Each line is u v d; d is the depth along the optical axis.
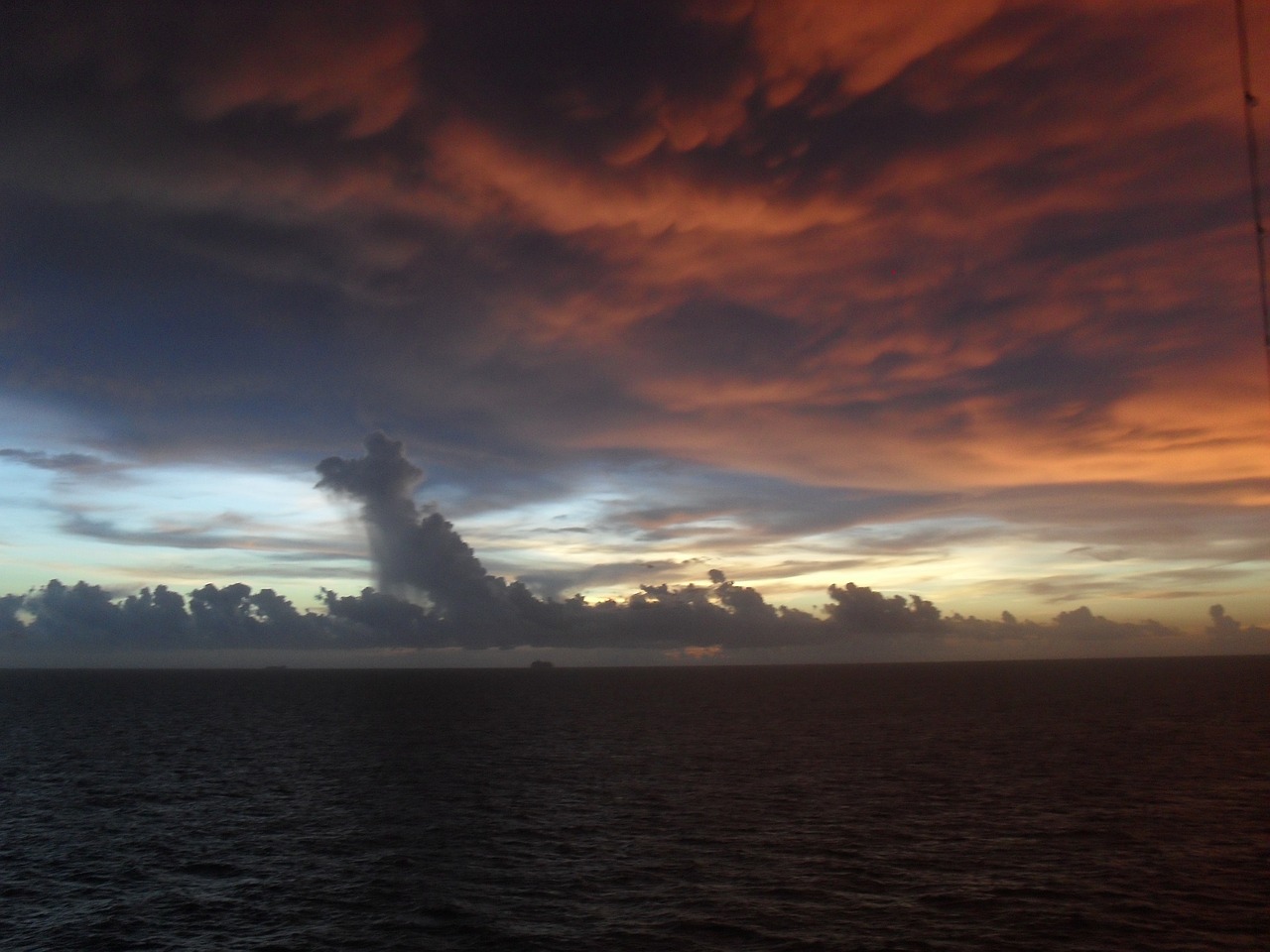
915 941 30.06
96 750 87.44
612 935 31.20
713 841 45.09
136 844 45.25
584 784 64.06
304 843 45.38
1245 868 38.50
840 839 45.09
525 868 40.25
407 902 35.22
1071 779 63.19
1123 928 31.00
